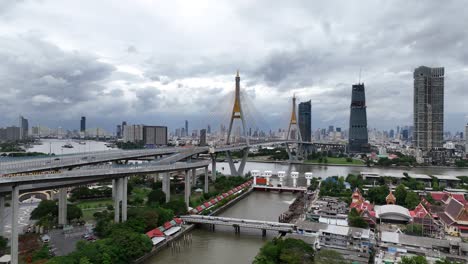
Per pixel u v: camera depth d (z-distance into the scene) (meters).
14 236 110.50
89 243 116.75
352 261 112.19
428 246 121.19
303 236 129.75
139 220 141.00
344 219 157.75
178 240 145.75
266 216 190.62
